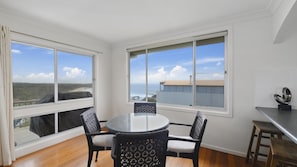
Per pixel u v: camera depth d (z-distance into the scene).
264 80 2.08
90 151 1.81
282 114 1.67
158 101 3.31
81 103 3.33
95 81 3.63
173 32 2.90
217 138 2.46
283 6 1.63
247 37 2.19
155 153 1.22
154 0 1.83
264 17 2.07
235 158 2.21
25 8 2.01
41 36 2.53
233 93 2.31
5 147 1.99
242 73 2.23
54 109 2.80
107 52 3.87
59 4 1.91
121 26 2.67
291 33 1.89
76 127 3.23
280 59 1.99
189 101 2.88
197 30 2.63
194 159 1.62
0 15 2.06
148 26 2.66
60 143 2.78
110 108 3.99
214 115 2.48
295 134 1.02
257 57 2.13
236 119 2.29
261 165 1.99
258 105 2.12
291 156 1.15
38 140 2.55
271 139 1.48
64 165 2.04
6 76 2.05
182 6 1.97
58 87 2.90
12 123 2.12
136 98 3.66
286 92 1.91
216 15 2.23
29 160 2.16
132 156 1.16
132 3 1.89
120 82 3.82
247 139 2.22
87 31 2.93
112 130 1.67
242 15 2.18
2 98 1.98
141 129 1.67
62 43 2.85
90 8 2.02
